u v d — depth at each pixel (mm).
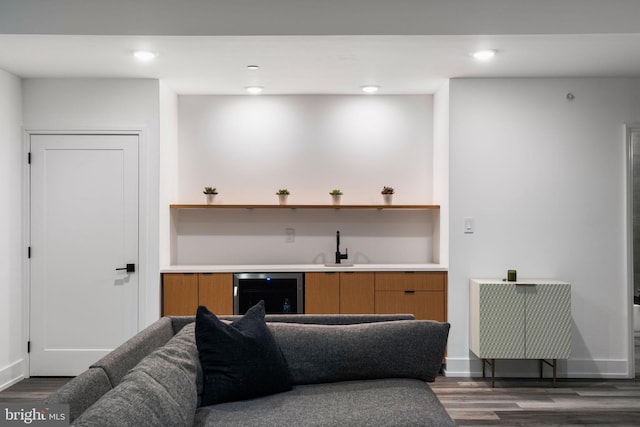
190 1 3553
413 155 5512
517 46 3822
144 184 4766
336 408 2494
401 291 4871
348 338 2959
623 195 4789
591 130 4801
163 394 2012
